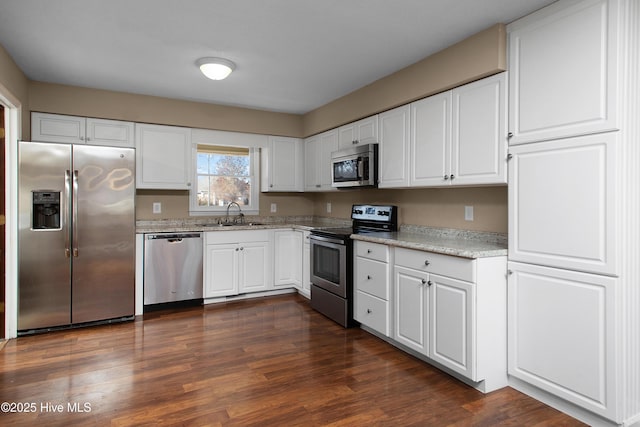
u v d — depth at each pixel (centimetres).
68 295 345
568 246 206
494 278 237
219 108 459
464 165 271
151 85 381
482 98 258
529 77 228
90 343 312
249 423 201
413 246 275
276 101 442
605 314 190
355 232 378
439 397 229
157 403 220
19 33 263
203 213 485
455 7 224
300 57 305
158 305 409
